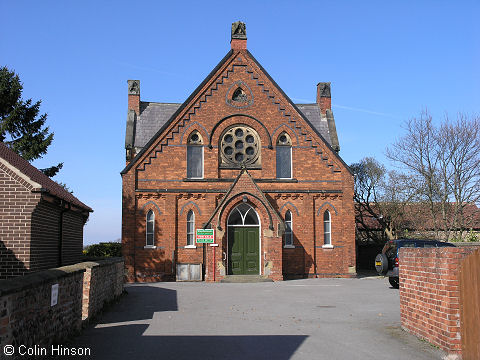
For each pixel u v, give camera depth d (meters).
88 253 35.62
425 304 10.84
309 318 14.12
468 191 35.06
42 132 37.78
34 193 13.91
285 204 29.88
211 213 29.11
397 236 43.00
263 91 30.64
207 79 30.19
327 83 35.03
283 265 29.34
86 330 12.16
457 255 9.70
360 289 22.59
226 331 12.08
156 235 28.67
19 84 37.41
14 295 7.39
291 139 30.42
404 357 9.45
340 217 30.22
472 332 8.88
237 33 30.91
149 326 12.76
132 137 31.09
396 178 45.69
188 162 29.64
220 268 27.55
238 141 30.23
